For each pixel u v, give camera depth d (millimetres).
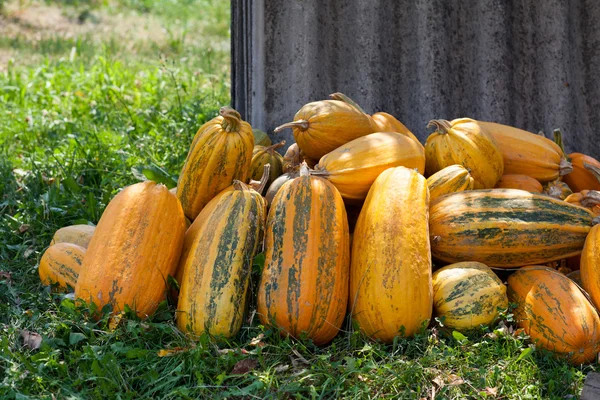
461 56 2814
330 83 2791
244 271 2121
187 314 2104
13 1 6469
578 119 2830
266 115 2771
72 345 2084
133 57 5141
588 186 2580
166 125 3379
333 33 2779
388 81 2811
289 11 2721
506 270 2273
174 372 2018
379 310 2078
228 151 2299
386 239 2102
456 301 2125
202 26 6523
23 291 2334
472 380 2014
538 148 2498
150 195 2186
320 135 2402
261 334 2088
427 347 2076
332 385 1989
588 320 2086
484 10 2779
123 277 2115
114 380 1979
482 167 2391
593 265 2170
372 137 2320
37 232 2627
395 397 1969
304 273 2084
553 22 2777
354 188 2268
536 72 2812
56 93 4043
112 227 2150
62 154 3137
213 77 4465
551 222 2215
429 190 2295
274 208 2172
